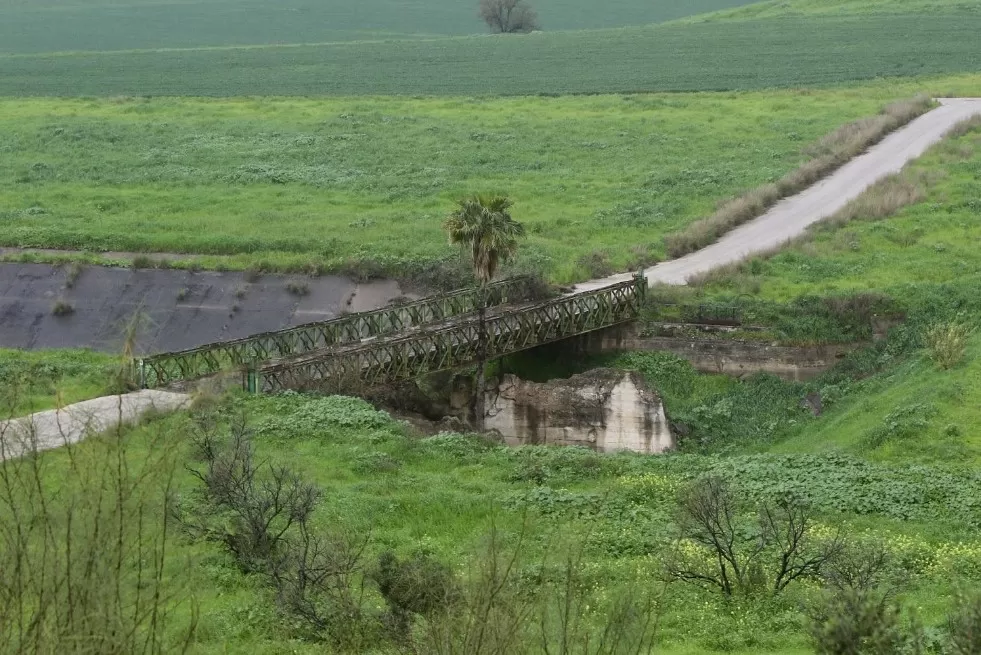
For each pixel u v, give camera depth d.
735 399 85.69
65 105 183.62
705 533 51.94
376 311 87.19
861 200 119.12
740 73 199.75
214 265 106.25
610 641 34.62
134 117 174.00
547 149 148.38
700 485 54.97
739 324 90.56
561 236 113.19
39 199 129.12
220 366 78.25
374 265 103.69
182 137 159.62
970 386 74.94
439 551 52.16
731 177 131.62
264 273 105.06
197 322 99.25
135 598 29.86
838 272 100.12
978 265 100.44
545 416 80.75
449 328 81.88
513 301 92.81
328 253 108.44
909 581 48.06
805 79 191.00
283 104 181.12
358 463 62.97
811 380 87.69
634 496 59.16
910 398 75.00
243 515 49.16
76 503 29.03
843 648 36.25
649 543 53.19
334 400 72.62
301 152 149.75
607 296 89.94
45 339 98.00
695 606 46.50
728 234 114.56
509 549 49.09
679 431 81.12
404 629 39.53
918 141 144.62
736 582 48.69
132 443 36.97
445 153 147.62
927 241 107.94
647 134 155.38
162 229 116.56
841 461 65.44
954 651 38.09
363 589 43.53
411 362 80.62
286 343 82.94
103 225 117.75
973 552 51.94
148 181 137.38
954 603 43.56
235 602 44.84
